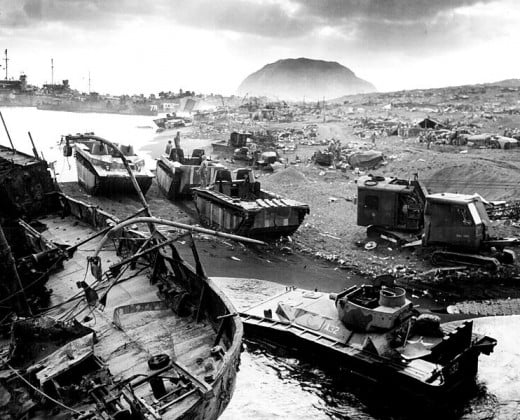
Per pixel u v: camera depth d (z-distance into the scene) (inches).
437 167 1286.9
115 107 5088.6
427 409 395.2
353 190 1178.6
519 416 397.4
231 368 284.8
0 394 257.3
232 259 754.8
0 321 312.8
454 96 3796.8
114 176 1008.2
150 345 326.0
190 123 3186.5
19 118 3481.8
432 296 623.8
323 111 3727.9
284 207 803.4
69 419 244.1
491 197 1042.7
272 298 561.0
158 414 237.0
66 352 267.9
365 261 746.8
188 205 1067.9
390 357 416.5
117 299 390.9
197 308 365.7
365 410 409.4
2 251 316.5
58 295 399.2
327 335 463.2
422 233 775.1
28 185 572.4
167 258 402.9
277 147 1785.2
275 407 413.1
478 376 453.4
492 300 608.4
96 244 506.3
